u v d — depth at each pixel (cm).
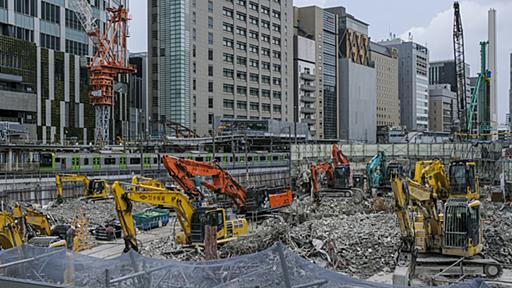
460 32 13175
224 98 14612
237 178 8600
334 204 5947
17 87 9506
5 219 2903
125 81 12562
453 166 4316
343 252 3256
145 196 3359
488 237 3416
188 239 3569
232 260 1627
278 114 16712
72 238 3831
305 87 18300
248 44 15500
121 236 4559
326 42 19862
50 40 10238
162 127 13412
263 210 5044
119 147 9900
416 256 2878
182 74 13262
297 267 1525
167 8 13388
